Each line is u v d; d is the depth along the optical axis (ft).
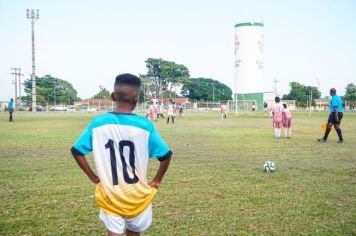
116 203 9.19
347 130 70.44
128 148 9.23
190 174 25.49
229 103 238.48
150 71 357.82
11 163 30.07
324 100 356.18
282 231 14.44
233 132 65.26
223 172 26.30
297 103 362.12
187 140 50.14
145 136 9.37
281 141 49.08
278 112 52.70
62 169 27.30
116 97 9.61
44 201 18.52
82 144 9.33
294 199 19.01
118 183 9.20
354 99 331.98
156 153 9.55
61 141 47.88
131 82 9.53
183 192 20.40
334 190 20.93
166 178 24.12
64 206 17.67
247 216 16.28
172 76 353.51
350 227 14.89
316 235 14.01
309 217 16.14
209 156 34.55
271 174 25.57
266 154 36.01
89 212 16.78
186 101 354.74
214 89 413.18
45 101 363.56
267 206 17.78
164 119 124.36
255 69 244.83
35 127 77.25
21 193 20.04
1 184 22.17
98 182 9.65
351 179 23.93
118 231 9.28
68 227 14.84
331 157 33.94
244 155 35.29
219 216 16.26
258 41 244.22
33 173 25.70
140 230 9.75
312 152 37.60
